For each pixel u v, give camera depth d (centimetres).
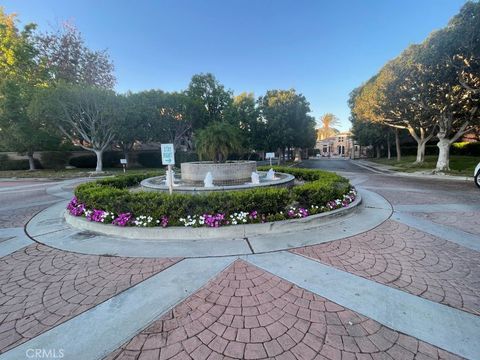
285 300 232
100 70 2298
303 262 306
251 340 185
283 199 450
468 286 248
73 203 514
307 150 5050
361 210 546
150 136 2077
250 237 391
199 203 419
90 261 322
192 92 2423
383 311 212
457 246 351
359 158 4288
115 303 231
